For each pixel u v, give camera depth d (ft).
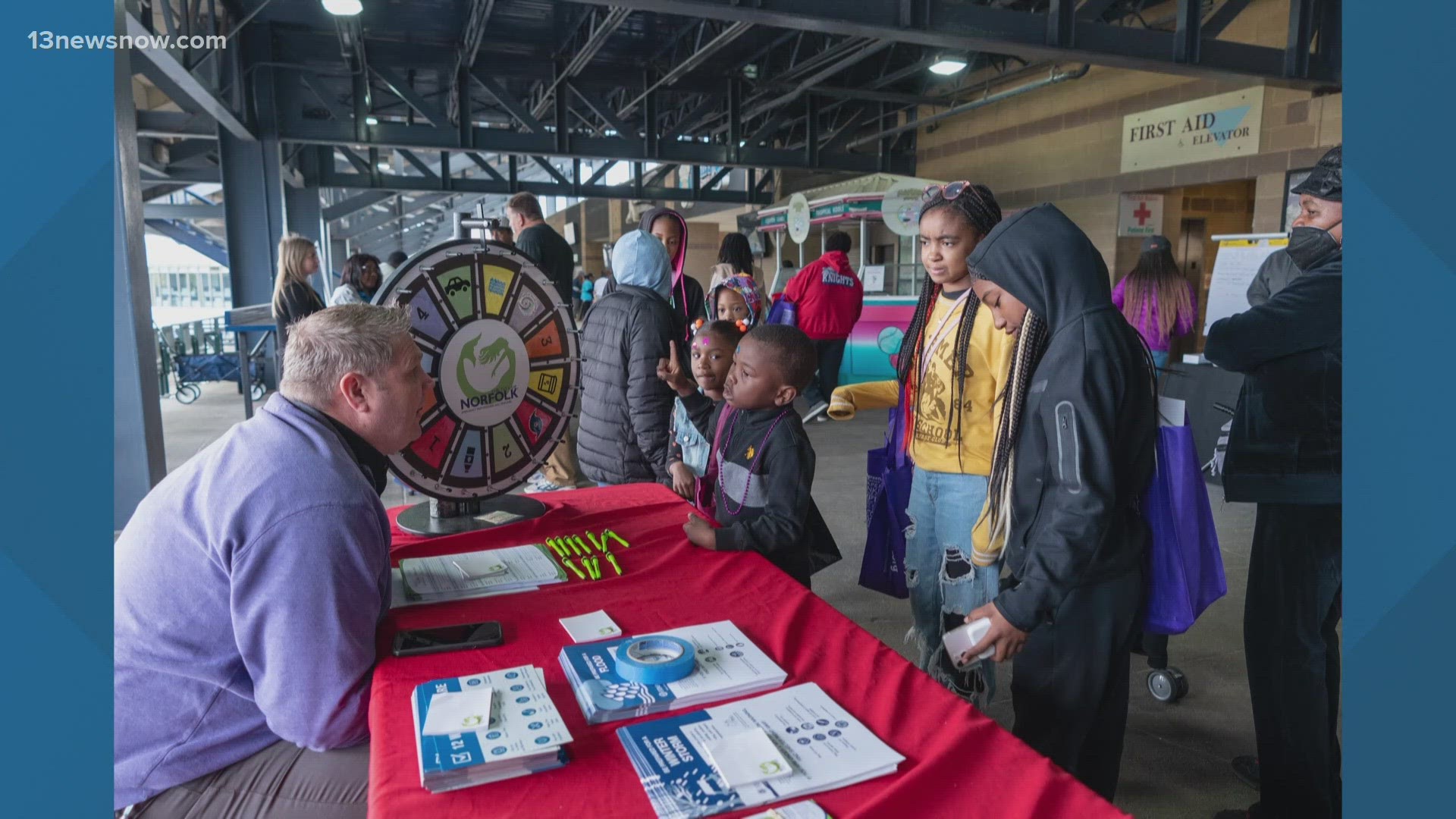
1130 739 7.96
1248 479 5.91
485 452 6.21
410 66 35.04
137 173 10.75
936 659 6.86
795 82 37.45
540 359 6.31
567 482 13.06
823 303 22.66
